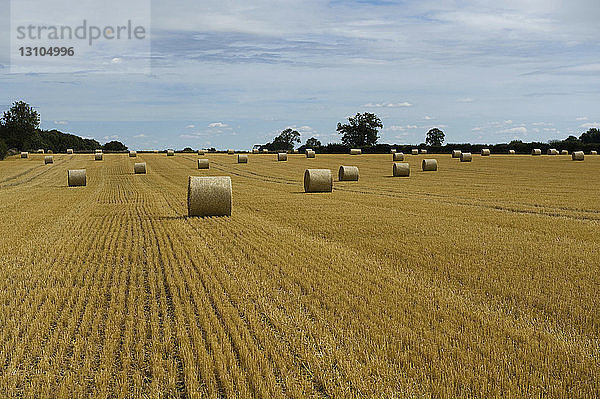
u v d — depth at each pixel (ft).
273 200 98.89
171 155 312.91
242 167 217.97
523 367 24.57
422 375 23.75
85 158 290.35
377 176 165.78
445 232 61.00
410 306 33.27
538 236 58.23
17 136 508.12
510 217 73.92
